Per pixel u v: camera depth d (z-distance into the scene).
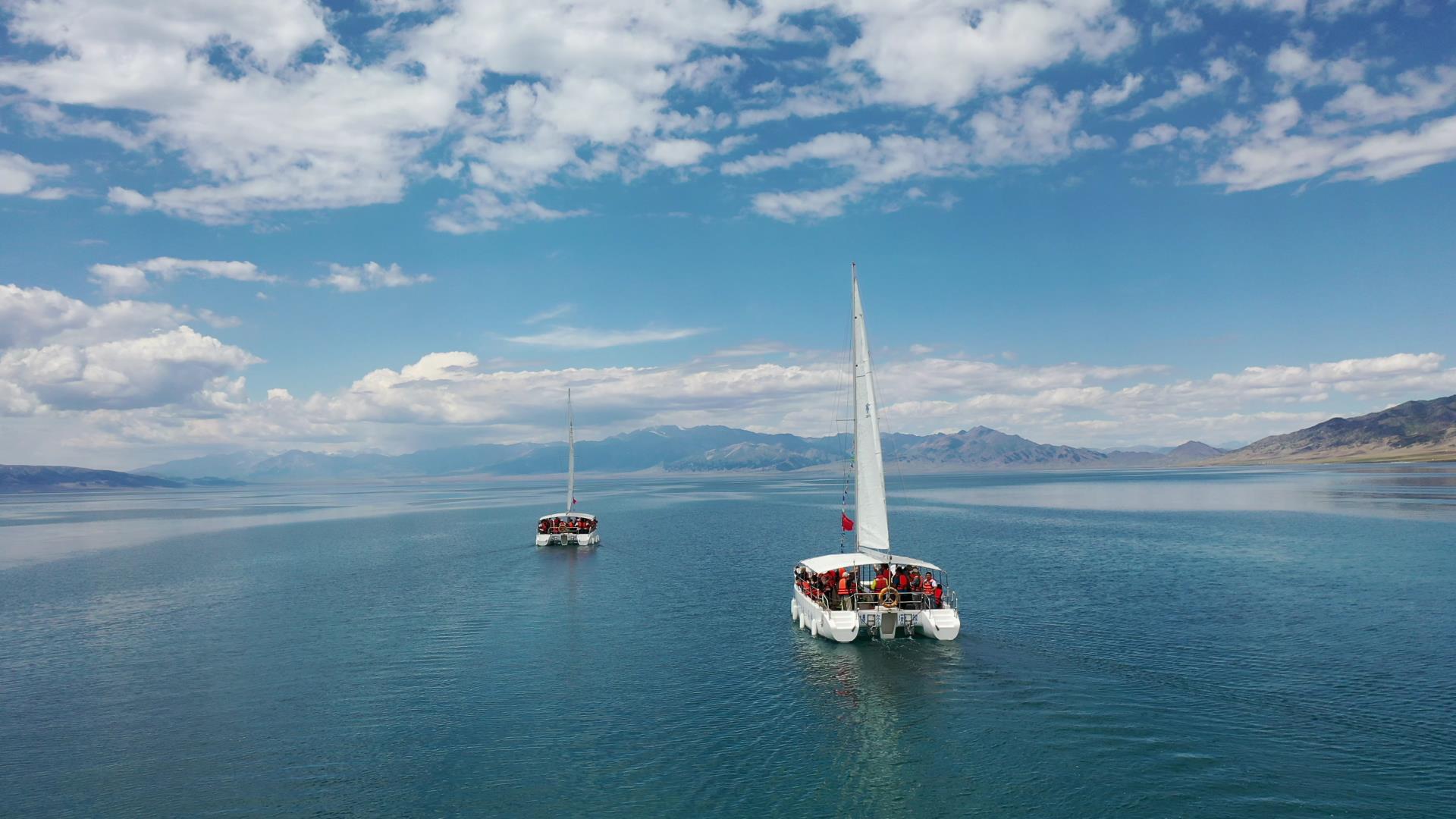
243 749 32.31
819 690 38.50
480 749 31.97
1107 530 111.81
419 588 70.81
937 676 40.00
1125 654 42.97
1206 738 31.52
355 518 179.88
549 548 102.00
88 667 44.81
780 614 56.44
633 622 54.53
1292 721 33.03
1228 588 61.81
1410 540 89.81
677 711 36.00
